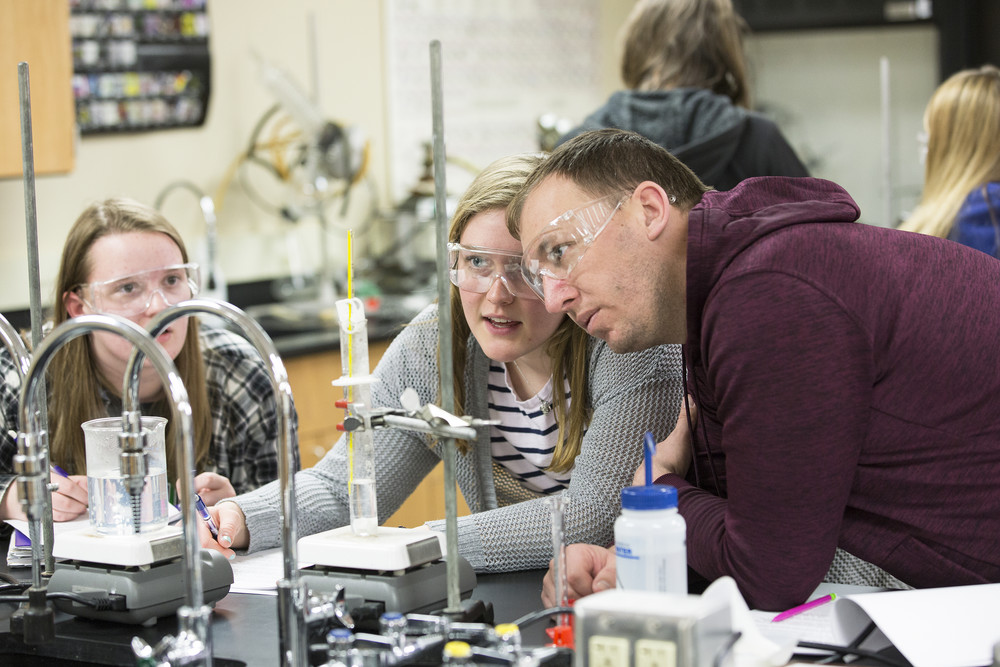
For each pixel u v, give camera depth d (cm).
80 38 366
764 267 127
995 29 495
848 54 506
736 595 116
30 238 154
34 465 127
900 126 509
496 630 114
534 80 508
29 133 152
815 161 516
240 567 164
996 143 300
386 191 459
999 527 134
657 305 143
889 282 130
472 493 189
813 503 128
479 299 171
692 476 167
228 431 227
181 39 391
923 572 138
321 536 142
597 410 175
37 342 156
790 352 125
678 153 278
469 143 485
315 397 355
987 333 133
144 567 138
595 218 139
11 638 137
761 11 503
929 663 116
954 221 302
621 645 102
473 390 187
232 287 411
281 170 416
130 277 201
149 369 207
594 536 164
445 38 472
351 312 138
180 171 397
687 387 159
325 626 125
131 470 125
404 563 136
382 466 187
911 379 131
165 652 114
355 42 444
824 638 127
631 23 301
